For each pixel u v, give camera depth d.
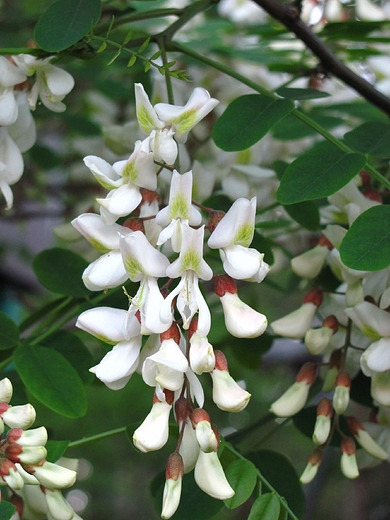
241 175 0.45
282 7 0.39
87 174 0.62
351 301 0.37
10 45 0.49
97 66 0.49
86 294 0.39
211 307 0.46
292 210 0.40
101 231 0.33
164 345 0.31
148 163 0.33
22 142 0.39
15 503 0.36
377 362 0.35
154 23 0.49
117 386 0.33
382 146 0.36
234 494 0.33
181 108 0.33
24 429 0.32
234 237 0.32
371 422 0.40
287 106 0.36
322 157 0.35
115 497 1.16
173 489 0.31
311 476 0.36
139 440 0.31
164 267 0.32
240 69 0.52
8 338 0.37
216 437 0.32
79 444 0.35
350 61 0.50
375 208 0.33
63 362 0.36
